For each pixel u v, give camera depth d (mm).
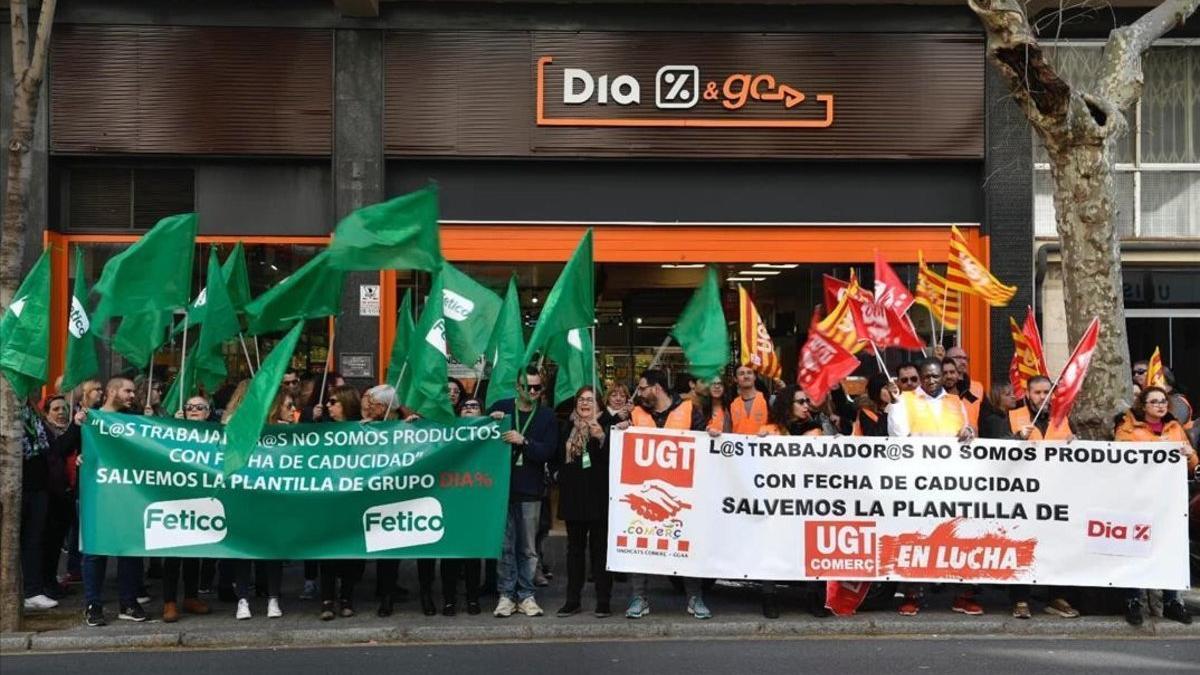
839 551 9648
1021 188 14430
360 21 14195
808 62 14422
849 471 9664
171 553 9414
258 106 14125
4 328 9172
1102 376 10281
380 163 14203
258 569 10820
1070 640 9219
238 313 10898
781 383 12828
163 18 14055
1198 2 11117
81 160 14203
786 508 9656
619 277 14531
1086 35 14875
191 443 9477
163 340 9898
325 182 14367
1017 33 10031
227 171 14328
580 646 9039
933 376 10109
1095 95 10453
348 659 8578
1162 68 15039
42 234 13906
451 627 9383
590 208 14492
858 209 14617
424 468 9586
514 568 9891
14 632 9242
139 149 14039
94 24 14016
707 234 14547
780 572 9633
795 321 14555
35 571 10180
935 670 8078
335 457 9555
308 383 12008
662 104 14359
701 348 10094
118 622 9633
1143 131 15070
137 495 9438
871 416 10875
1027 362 11766
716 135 14398
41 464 10172
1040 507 9625
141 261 9359
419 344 9461
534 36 14305
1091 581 9594
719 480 9656
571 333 10203
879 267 10516
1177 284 14930
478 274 14484
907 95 14461
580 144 14320
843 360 9711
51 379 14016
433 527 9578
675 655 8648
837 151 14430
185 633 9188
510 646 9055
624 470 9633
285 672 8125
